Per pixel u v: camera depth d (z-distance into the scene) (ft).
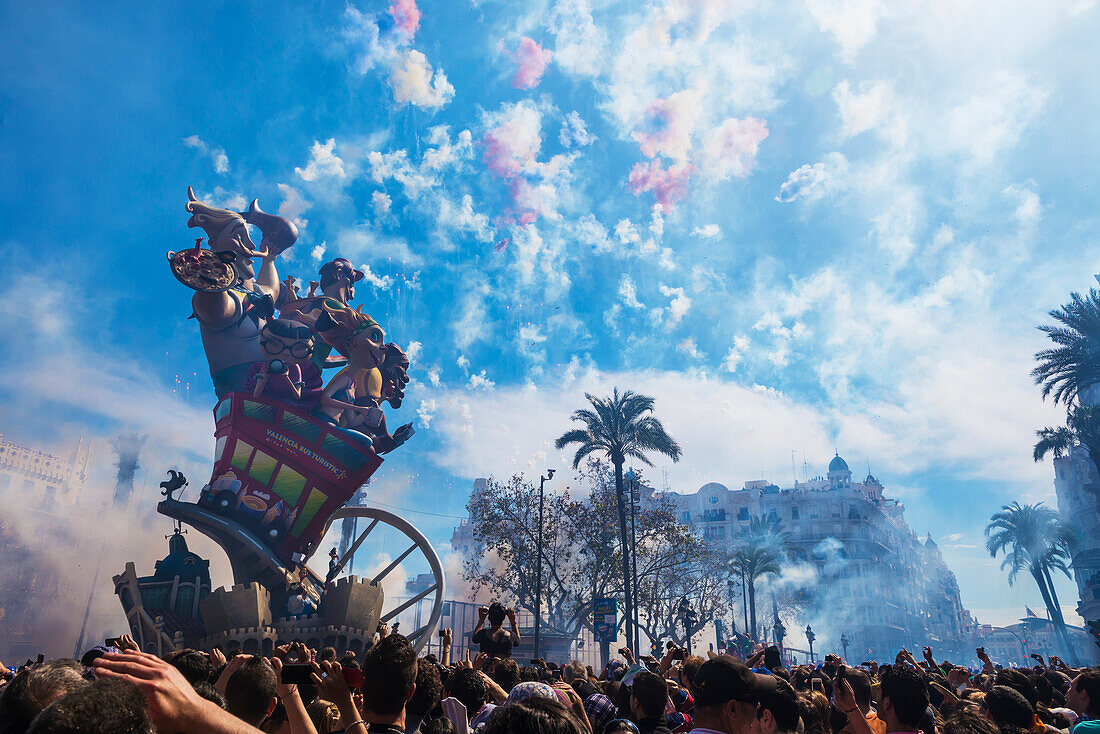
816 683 25.12
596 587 170.40
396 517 124.67
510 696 14.17
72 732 4.24
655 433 153.58
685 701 20.94
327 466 112.88
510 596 183.93
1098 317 125.80
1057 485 276.82
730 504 410.93
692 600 194.70
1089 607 216.54
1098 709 18.02
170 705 5.20
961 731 13.83
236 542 108.17
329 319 117.70
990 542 255.50
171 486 110.32
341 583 107.55
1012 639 538.47
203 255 109.70
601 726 18.42
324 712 13.05
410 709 13.37
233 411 109.70
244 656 12.38
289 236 127.85
